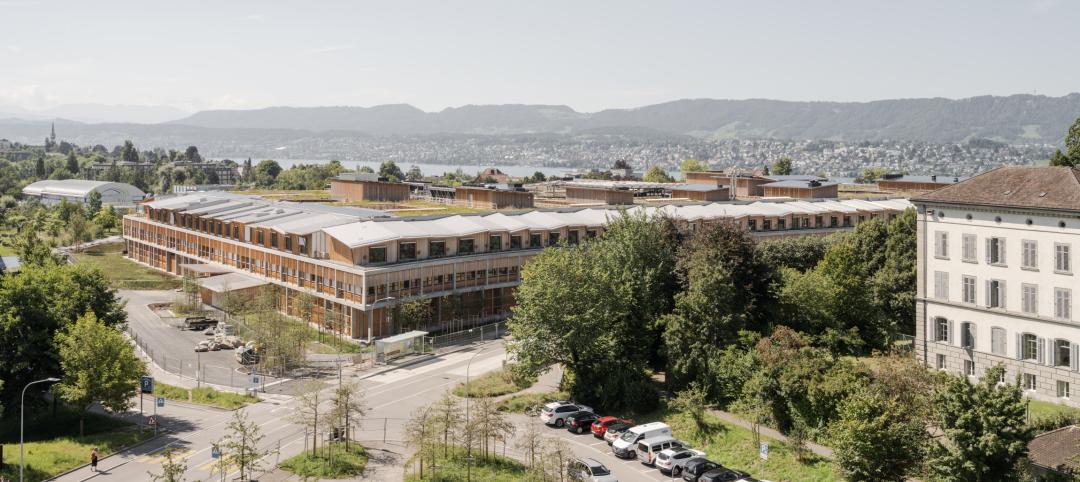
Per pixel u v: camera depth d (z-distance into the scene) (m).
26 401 82.62
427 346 107.75
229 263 141.62
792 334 80.44
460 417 72.50
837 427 62.66
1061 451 60.25
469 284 123.00
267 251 130.00
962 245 87.44
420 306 111.81
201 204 159.88
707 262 91.50
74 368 77.56
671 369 85.81
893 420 59.38
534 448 66.50
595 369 85.00
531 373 86.31
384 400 86.00
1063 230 78.69
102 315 91.25
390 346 101.94
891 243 109.00
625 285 91.38
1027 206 80.81
